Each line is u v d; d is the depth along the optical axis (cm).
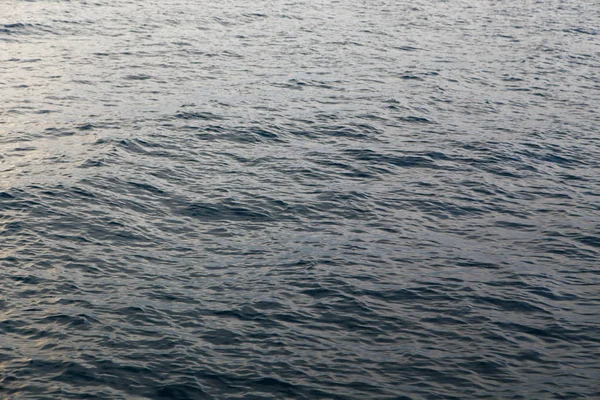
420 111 3247
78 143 2719
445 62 3978
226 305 1848
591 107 3438
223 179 2528
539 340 1772
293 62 3800
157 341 1697
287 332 1753
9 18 4253
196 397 1532
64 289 1873
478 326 1814
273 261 2062
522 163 2800
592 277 2067
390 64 3878
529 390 1591
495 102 3425
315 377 1605
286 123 3019
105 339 1692
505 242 2241
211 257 2072
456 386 1596
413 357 1686
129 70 3538
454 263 2102
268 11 4834
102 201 2323
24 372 1576
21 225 2150
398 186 2561
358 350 1703
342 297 1902
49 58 3656
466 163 2770
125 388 1548
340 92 3412
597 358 1714
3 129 2806
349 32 4453
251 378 1591
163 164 2605
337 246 2158
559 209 2467
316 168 2652
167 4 4838
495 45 4384
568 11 5397
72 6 4641
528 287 1997
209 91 3319
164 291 1897
